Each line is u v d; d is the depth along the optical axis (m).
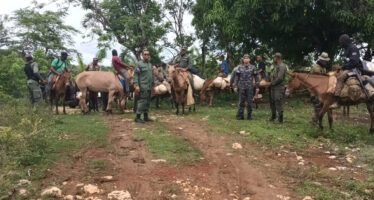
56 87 11.83
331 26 17.28
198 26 21.30
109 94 11.92
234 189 5.14
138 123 10.01
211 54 22.16
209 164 6.29
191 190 5.04
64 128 8.90
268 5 15.17
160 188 5.07
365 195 4.91
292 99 17.72
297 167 6.15
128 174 5.65
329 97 8.49
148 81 9.94
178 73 11.49
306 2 14.50
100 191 4.91
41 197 4.62
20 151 6.14
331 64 18.44
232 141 7.96
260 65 14.58
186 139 8.04
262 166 6.21
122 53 20.67
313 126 9.49
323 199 4.76
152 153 6.85
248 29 16.80
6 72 17.58
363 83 8.01
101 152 6.87
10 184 4.82
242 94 10.75
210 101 15.42
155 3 21.95
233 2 16.20
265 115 11.93
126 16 21.39
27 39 28.03
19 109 10.23
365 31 15.48
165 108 14.45
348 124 10.23
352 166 6.29
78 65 21.12
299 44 19.23
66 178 5.34
